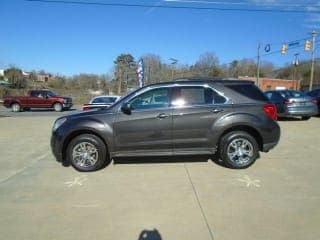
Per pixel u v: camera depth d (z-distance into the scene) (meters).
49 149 10.73
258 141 8.19
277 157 9.09
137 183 7.00
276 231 4.77
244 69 89.94
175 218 5.26
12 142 12.07
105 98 20.83
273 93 18.83
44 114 28.41
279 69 97.38
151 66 80.69
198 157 9.05
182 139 7.93
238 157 7.96
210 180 7.11
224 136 7.98
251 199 5.99
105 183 7.05
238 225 4.98
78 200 6.10
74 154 7.96
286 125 15.95
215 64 83.62
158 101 8.00
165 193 6.37
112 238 4.68
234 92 8.08
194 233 4.77
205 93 8.05
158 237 4.68
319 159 8.84
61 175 7.71
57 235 4.79
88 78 85.31
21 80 75.56
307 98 17.94
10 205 5.91
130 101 8.00
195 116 7.90
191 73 82.38
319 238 4.56
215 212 5.45
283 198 6.02
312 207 5.60
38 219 5.32
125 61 83.69
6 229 5.00
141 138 7.91
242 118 7.89
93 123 7.88
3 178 7.54
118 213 5.50
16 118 21.83
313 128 14.81
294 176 7.34
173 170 7.89
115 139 7.90
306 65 81.62
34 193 6.51
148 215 5.39
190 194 6.29
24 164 8.78
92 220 5.25
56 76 87.88
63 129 7.94
